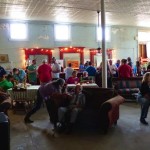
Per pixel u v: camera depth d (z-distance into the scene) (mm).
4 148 2742
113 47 13125
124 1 8133
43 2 8086
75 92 5465
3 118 2951
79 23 12242
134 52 13555
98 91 5578
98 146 4125
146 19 11492
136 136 4598
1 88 6910
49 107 5293
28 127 5324
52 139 4527
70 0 7879
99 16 10414
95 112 4988
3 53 11188
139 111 6730
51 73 8445
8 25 11164
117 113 5422
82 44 12367
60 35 12047
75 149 4004
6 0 7805
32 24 11531
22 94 6793
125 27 13344
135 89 8461
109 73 8805
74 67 12141
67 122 4961
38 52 11609
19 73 8383
